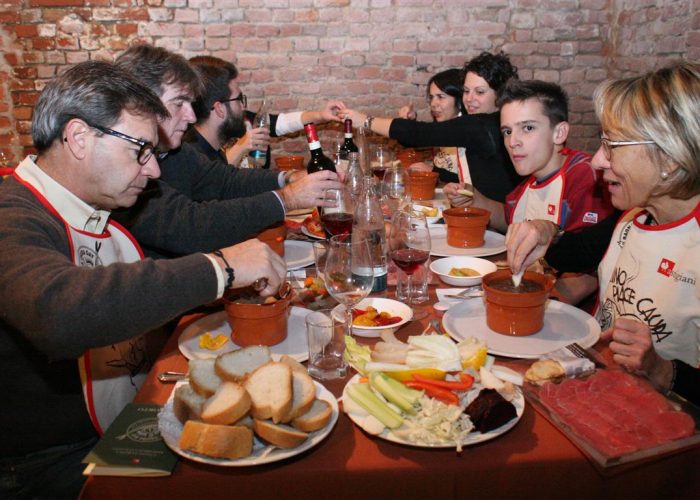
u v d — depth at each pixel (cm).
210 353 115
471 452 88
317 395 98
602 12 380
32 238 105
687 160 113
